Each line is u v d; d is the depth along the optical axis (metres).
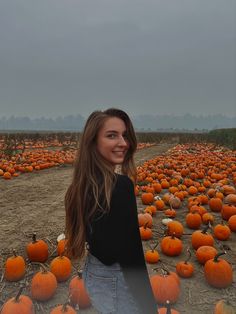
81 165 2.22
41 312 3.72
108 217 2.01
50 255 5.29
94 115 2.30
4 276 4.55
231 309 3.33
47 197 9.76
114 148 2.24
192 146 31.53
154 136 44.94
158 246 5.76
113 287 2.19
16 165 15.58
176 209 8.40
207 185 11.16
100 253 2.09
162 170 13.75
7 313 3.22
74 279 3.78
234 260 5.20
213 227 6.82
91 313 3.62
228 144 31.44
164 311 3.07
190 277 4.57
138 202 9.14
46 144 32.66
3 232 6.47
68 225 2.34
